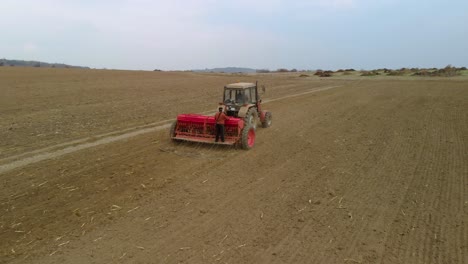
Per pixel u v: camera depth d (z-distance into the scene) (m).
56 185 7.04
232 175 7.89
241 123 10.00
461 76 51.88
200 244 4.99
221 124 9.84
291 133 12.51
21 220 5.61
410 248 4.93
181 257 4.66
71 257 4.66
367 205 6.38
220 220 5.73
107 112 16.80
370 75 61.41
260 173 8.08
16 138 11.03
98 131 12.38
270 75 71.75
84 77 38.56
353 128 13.59
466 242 5.07
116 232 5.30
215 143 9.91
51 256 4.68
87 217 5.76
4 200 6.30
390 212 6.09
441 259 4.64
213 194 6.80
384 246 4.98
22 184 7.04
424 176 7.92
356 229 5.48
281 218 5.84
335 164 8.84
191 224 5.58
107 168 8.15
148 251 4.80
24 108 17.20
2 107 17.27
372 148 10.45
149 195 6.70
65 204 6.22
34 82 30.30
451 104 20.92
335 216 5.93
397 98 24.75
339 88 34.97
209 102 21.42
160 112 17.12
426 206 6.32
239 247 4.92
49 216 5.77
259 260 4.61
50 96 22.14
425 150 10.17
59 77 36.47
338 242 5.09
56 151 9.53
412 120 15.45
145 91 28.02
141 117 15.62
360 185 7.38
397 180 7.67
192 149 9.99
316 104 21.34
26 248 4.86
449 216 5.91
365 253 4.79
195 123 10.45
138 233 5.28
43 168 8.04
